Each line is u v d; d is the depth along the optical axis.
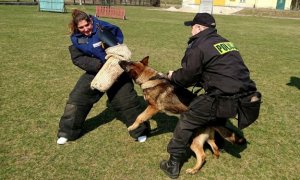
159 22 20.61
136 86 6.58
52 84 6.40
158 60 9.01
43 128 4.55
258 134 4.77
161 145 4.28
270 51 11.83
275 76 8.12
